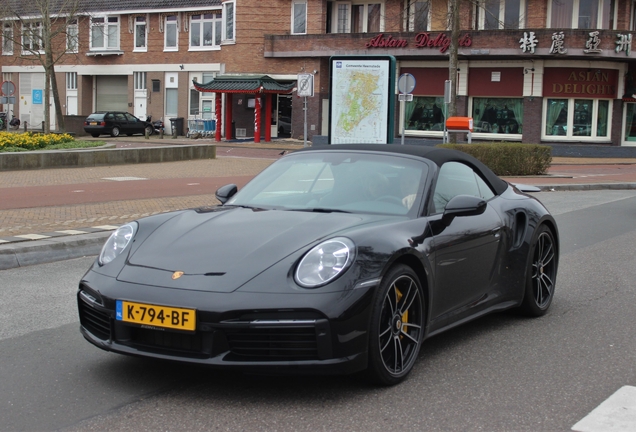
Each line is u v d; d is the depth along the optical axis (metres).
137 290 4.05
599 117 32.41
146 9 43.22
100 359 4.84
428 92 34.34
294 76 36.56
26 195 13.05
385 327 4.23
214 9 41.00
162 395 4.16
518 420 3.83
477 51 31.70
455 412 3.93
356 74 17.42
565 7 32.25
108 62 45.38
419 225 4.61
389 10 35.25
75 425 3.74
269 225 4.48
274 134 38.69
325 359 3.87
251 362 3.86
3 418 3.83
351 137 17.62
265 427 3.70
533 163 20.47
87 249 8.76
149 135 42.41
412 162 5.14
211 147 23.86
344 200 4.91
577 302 6.62
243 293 3.87
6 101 31.52
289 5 36.66
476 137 33.50
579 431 3.70
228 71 38.12
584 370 4.68
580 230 11.09
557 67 31.95
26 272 7.73
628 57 30.80
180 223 4.73
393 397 4.14
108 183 15.45
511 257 5.61
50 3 37.25
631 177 21.34
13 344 5.20
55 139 23.59
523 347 5.19
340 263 3.98
